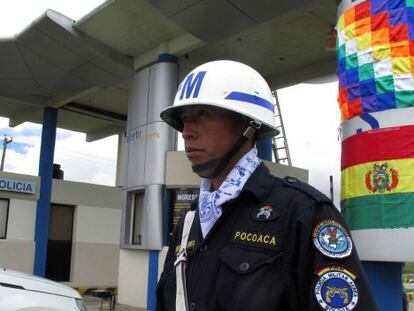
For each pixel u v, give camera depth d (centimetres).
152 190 1158
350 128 659
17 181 1673
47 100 1783
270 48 1286
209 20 1018
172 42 1206
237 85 165
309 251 137
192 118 170
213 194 157
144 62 1274
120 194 1977
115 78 1424
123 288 1230
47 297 543
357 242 632
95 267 1864
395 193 603
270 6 954
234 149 164
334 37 953
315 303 131
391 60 627
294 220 140
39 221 1716
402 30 627
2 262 1617
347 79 670
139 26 1166
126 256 1238
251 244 141
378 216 613
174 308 161
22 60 1442
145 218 1165
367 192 627
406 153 603
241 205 151
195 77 171
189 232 167
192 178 1123
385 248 604
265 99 169
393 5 634
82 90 1614
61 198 1816
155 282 1131
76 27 1215
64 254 1833
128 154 1262
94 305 1370
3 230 1652
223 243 148
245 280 137
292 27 1170
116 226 1947
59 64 1419
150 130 1196
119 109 1922
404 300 729
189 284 152
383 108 624
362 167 635
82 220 1859
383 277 632
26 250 1675
